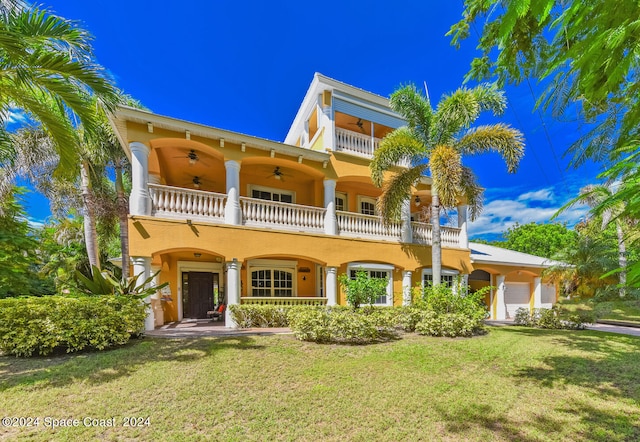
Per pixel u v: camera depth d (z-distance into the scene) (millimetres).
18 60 5469
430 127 12484
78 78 6137
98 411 4465
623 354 8094
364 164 14375
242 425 4211
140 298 8570
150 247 9766
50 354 6938
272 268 14500
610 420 4484
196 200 10852
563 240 35188
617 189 2447
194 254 13953
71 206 13719
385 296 13930
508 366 6949
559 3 2812
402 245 14445
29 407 4527
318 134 14938
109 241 19422
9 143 7246
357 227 13836
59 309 7062
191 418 4348
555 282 21344
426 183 15953
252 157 11891
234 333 9414
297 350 7602
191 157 11633
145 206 9938
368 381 5801
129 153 11547
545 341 9703
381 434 4047
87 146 12656
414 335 10016
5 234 12875
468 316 10531
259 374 5980
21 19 5633
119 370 5977
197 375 5809
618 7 1976
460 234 16656
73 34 6105
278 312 11039
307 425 4242
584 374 6434
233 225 11031
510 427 4262
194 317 14328
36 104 6285
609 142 3848
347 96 15188
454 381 5910
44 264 19172
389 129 17141
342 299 13102
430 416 4531
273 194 15281
